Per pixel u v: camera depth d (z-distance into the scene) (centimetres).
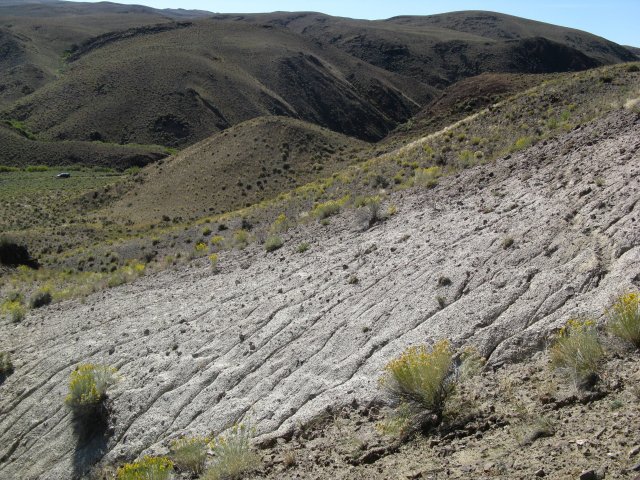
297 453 766
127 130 13838
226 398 1054
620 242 903
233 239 2545
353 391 882
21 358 1623
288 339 1156
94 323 1720
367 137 18400
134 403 1166
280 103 16888
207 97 15300
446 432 660
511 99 3681
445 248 1270
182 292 1800
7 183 8881
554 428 584
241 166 6556
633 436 513
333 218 2155
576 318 788
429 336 925
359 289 1253
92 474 1036
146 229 4947
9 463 1203
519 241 1109
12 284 3094
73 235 4703
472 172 1919
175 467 855
